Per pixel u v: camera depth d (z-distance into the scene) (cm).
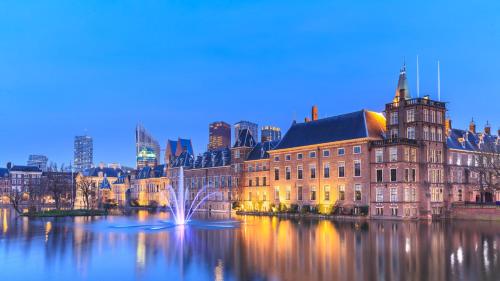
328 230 6619
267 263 3841
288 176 11500
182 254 4400
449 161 10019
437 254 4219
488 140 10938
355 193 9756
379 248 4616
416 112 9462
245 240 5406
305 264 3778
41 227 7612
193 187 16338
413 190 9138
